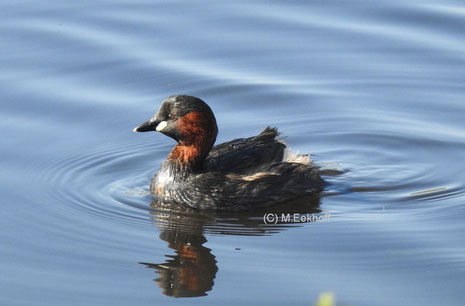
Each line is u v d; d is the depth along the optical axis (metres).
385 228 13.11
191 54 18.88
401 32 19.66
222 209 13.88
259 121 17.03
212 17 20.16
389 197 14.30
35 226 13.23
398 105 17.50
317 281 11.52
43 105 17.08
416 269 11.83
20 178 14.81
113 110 17.06
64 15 19.91
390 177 15.06
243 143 14.84
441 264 11.95
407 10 20.38
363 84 18.12
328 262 12.07
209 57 18.83
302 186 14.27
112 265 12.04
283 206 14.02
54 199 14.17
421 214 13.61
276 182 14.06
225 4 20.64
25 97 17.25
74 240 12.80
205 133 14.20
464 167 15.33
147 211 13.88
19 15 19.81
